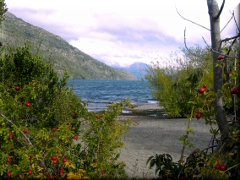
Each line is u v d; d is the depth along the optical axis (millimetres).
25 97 3852
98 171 3576
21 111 3764
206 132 10086
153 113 20406
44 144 3475
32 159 3242
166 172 3002
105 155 3906
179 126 11820
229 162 2658
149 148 7613
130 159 6254
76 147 4105
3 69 4816
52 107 4531
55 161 3209
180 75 14938
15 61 4988
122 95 51000
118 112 4414
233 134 2594
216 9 2809
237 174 2736
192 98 2855
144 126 12133
